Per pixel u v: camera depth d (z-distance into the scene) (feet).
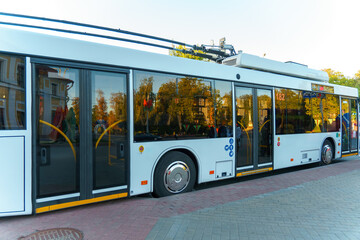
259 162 22.61
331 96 30.78
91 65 14.55
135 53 16.08
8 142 12.39
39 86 13.09
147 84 16.48
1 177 12.29
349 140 33.42
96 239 11.07
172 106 17.53
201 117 19.01
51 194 13.24
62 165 13.56
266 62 24.57
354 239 11.33
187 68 18.38
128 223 12.73
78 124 14.07
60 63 13.62
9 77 12.44
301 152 26.58
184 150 18.40
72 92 13.97
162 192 17.13
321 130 29.12
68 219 13.15
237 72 21.35
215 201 16.33
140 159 16.02
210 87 19.58
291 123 25.64
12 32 12.55
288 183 21.02
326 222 13.08
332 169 26.73
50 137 13.30
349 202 16.10
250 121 22.09
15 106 12.56
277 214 14.10
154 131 16.63
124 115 15.53
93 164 14.43
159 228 12.19
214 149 19.63
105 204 15.56
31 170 12.79
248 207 15.12
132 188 15.71
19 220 12.96
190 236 11.45
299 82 26.71
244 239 11.25
